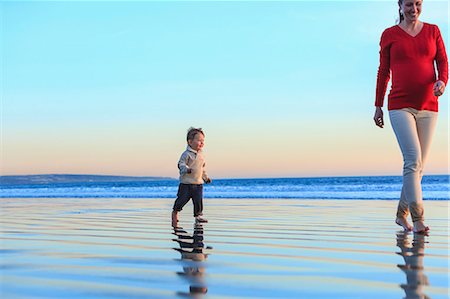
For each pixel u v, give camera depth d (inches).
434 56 180.4
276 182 1950.1
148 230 186.4
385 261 107.9
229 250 127.4
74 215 282.2
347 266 101.9
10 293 77.7
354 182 1724.9
